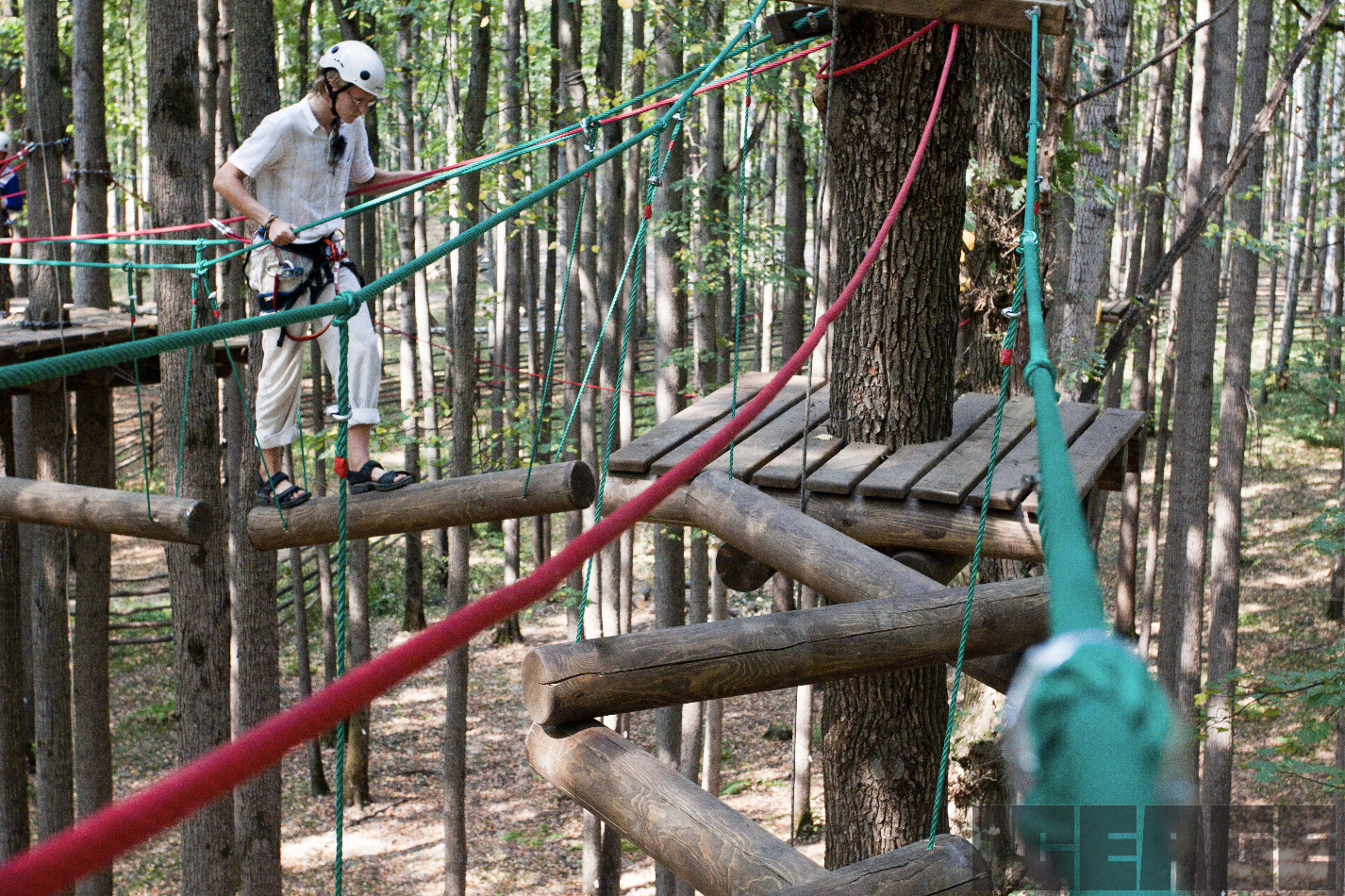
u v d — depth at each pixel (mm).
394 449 29938
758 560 5137
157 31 8352
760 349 22391
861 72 5559
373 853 16797
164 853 16016
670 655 3289
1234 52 13852
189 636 9289
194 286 5402
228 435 14320
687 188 13953
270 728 873
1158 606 22797
